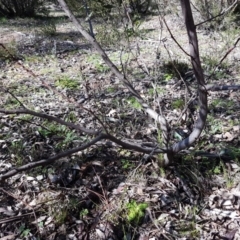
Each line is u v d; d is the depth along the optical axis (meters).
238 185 2.33
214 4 5.87
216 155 2.53
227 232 2.05
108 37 5.28
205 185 2.34
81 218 2.18
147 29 6.30
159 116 2.35
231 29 5.64
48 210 2.21
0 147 2.80
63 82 4.14
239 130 2.92
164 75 4.16
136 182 2.37
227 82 3.96
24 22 8.87
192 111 3.26
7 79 4.33
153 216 2.15
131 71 4.18
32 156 2.66
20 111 1.73
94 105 3.48
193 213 2.15
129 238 2.06
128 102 3.50
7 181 2.46
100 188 2.37
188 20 1.89
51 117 1.82
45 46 5.96
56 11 10.90
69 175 2.48
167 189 2.31
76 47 5.82
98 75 4.38
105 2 4.62
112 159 2.59
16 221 2.16
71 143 2.79
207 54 4.84
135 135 2.87
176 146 2.30
